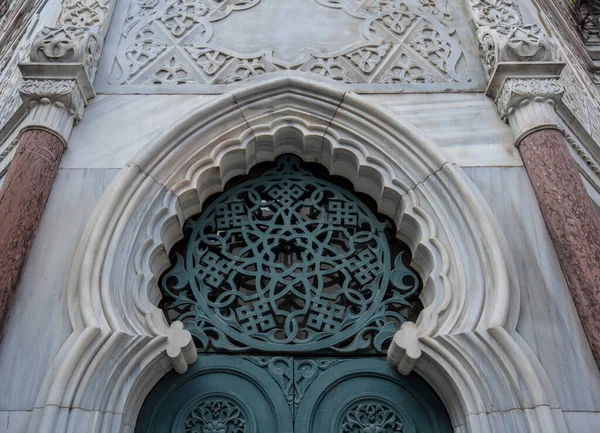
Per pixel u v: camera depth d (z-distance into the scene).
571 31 6.86
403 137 3.83
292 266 3.67
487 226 3.33
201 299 3.54
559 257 3.26
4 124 3.98
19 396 2.76
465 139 3.85
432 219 3.56
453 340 3.05
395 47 4.48
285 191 4.00
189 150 3.79
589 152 4.19
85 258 3.13
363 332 3.47
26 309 3.03
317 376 3.33
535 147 3.65
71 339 2.91
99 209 3.37
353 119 3.96
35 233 3.26
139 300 3.21
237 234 3.83
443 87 4.18
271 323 3.48
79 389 2.76
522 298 3.17
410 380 3.32
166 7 4.71
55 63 3.83
